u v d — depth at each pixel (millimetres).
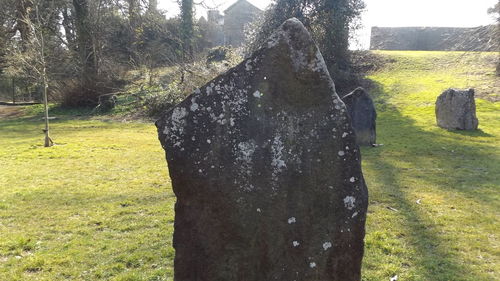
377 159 9664
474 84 19844
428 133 12758
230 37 40062
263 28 20828
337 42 21266
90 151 11219
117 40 26781
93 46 23062
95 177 8344
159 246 4875
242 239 3127
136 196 6930
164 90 20188
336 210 3129
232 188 3082
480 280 4055
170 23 27672
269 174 3094
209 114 3096
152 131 15211
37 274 4199
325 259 3156
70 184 7758
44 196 6910
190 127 3094
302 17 20609
